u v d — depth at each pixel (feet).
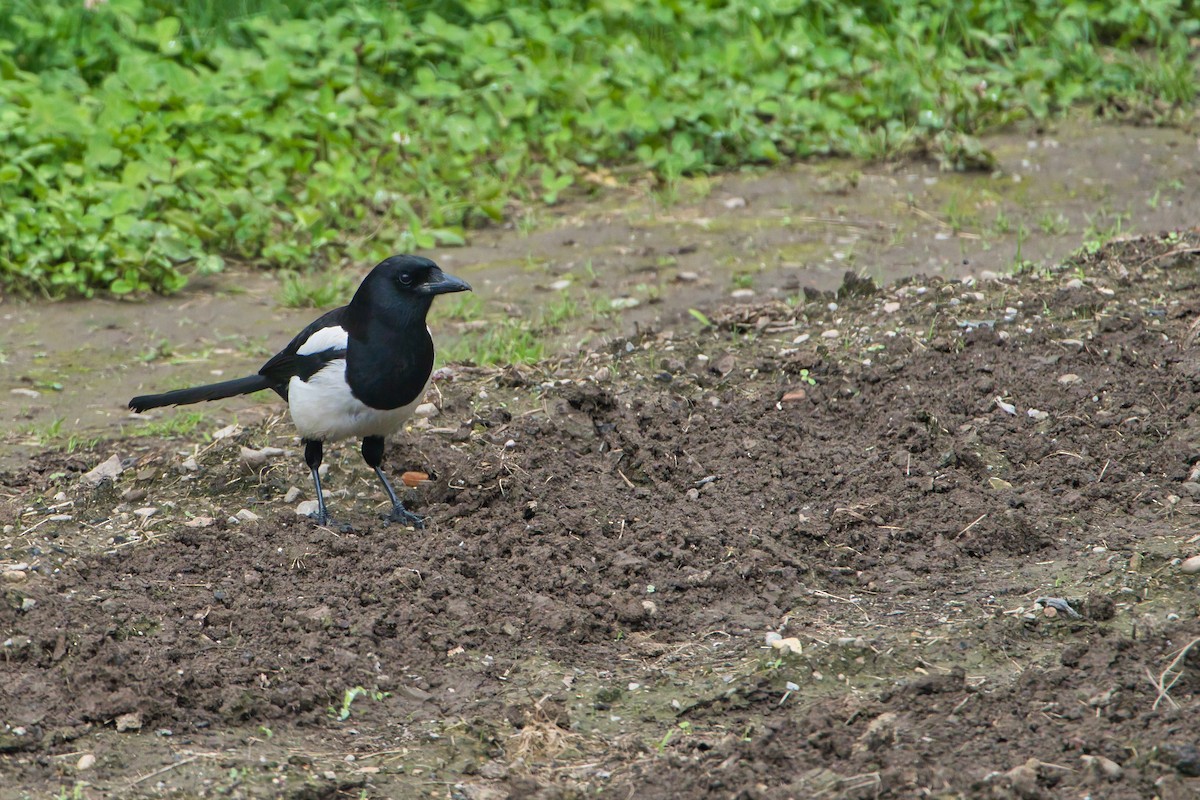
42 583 28.73
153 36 64.39
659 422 36.76
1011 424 35.60
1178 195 57.11
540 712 24.49
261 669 25.84
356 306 30.63
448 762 23.34
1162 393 36.60
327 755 23.57
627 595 28.71
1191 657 24.79
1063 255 50.16
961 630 26.94
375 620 27.50
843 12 72.79
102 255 51.11
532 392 39.29
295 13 69.82
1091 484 32.89
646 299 48.57
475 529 31.65
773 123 65.57
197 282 52.85
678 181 61.26
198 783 22.43
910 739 23.03
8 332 47.73
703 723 24.40
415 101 65.62
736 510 32.40
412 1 72.69
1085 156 62.28
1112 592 28.07
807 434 36.19
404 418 31.53
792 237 54.54
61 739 23.45
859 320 43.19
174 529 32.42
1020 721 23.39
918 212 56.80
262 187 56.65
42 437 38.73
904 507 32.30
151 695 24.58
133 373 44.37
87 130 56.24
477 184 59.57
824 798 21.47
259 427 38.11
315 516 32.91
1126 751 22.31
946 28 72.84
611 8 70.85
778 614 28.27
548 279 51.57
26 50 64.39
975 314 42.42
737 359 41.04
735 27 71.41
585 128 64.69
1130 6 75.36
